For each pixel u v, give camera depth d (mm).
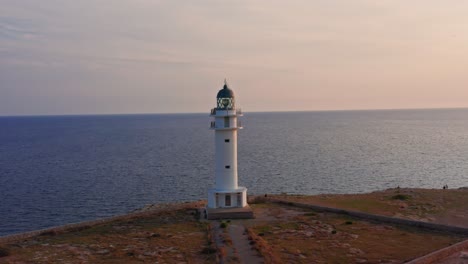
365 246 38188
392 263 33500
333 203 58031
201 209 54438
